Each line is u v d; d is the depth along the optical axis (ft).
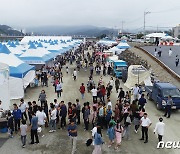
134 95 67.10
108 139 45.09
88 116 48.80
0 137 45.42
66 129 49.57
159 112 62.49
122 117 49.14
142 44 215.31
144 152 40.52
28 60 108.06
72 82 98.37
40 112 46.65
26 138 45.03
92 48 297.33
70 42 264.52
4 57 77.05
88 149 40.93
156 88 67.82
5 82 54.75
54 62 134.10
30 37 305.94
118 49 181.68
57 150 40.65
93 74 118.83
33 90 83.76
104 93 67.21
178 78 92.58
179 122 55.47
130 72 90.74
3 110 52.01
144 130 44.14
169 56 141.90
